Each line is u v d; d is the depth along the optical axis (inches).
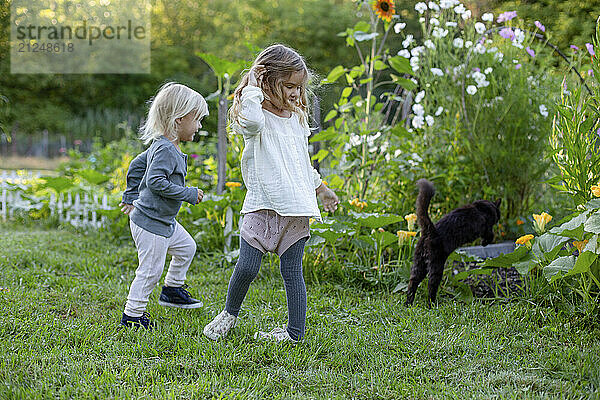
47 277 177.6
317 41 704.4
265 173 118.9
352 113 248.4
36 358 108.7
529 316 141.1
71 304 150.8
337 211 197.8
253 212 121.9
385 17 210.7
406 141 222.7
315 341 123.2
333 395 100.0
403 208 215.6
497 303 155.3
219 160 219.8
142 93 740.7
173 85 134.9
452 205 219.8
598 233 127.6
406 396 100.3
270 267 185.5
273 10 733.9
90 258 207.5
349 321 142.0
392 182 224.2
